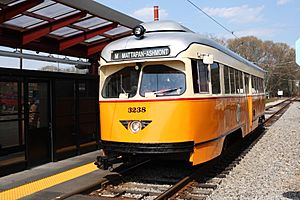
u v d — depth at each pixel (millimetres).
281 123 24203
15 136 9852
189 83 8008
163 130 7914
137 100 8148
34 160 10531
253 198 7289
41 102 10859
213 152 8898
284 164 10719
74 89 12125
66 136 11758
